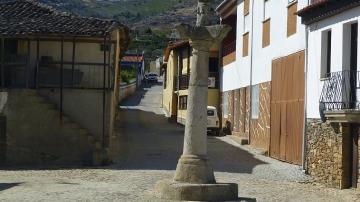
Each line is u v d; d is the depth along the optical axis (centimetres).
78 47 2478
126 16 16238
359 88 1658
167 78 4759
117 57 2881
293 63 2217
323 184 1817
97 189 1496
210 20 1350
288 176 1944
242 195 1523
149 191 1435
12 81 2389
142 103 5409
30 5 2631
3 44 2297
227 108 3544
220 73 3806
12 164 2227
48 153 2242
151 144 2766
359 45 1678
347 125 1717
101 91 2342
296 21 2192
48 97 2336
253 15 2900
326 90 1844
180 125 3784
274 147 2420
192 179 1309
